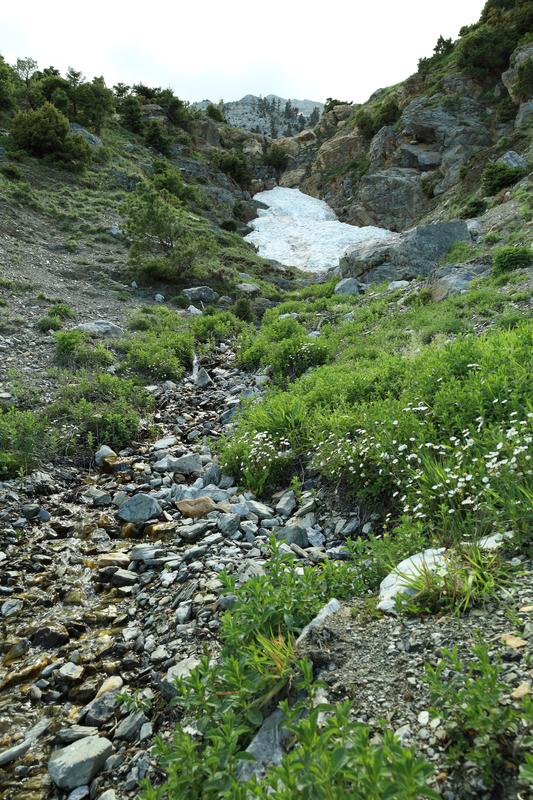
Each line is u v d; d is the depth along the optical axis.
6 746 3.85
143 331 19.86
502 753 2.41
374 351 13.40
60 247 28.67
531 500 4.01
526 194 26.53
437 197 53.22
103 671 4.55
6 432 9.85
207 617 4.87
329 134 92.44
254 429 8.98
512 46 54.53
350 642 3.48
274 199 73.62
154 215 28.22
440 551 4.16
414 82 64.06
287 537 6.23
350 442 6.93
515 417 5.60
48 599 5.77
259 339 17.42
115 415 11.34
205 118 81.25
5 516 7.72
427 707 2.83
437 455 5.84
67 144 40.47
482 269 18.11
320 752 2.33
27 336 16.56
